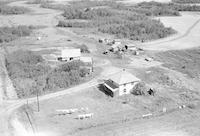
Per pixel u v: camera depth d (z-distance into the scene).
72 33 123.25
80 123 49.44
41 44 102.56
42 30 128.88
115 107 55.66
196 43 105.62
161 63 82.06
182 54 91.56
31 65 76.75
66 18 163.62
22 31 117.88
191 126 49.00
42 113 52.56
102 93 61.66
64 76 68.12
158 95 61.09
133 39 112.25
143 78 69.94
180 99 59.59
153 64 80.81
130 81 61.62
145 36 113.94
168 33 120.00
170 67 78.88
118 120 50.59
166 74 72.94
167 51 94.56
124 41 109.06
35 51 92.56
